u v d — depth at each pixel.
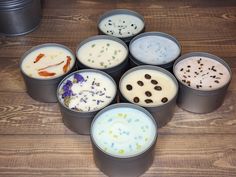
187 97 0.31
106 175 0.28
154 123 0.27
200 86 0.31
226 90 0.31
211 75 0.32
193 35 0.40
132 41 0.35
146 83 0.31
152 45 0.35
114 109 0.29
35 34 0.41
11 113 0.32
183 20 0.42
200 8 0.44
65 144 0.30
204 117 0.32
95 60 0.34
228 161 0.29
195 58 0.34
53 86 0.31
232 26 0.41
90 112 0.28
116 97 0.31
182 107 0.32
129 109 0.29
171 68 0.33
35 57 0.34
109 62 0.33
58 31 0.41
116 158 0.25
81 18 0.43
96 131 0.28
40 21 0.42
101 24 0.38
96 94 0.31
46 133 0.31
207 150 0.30
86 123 0.29
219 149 0.30
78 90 0.31
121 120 0.28
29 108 0.33
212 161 0.29
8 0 0.37
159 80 0.32
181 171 0.28
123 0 0.45
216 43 0.39
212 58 0.34
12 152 0.29
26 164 0.29
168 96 0.30
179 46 0.34
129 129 0.28
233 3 0.45
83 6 0.44
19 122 0.32
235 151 0.29
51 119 0.32
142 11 0.43
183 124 0.31
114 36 0.35
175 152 0.29
